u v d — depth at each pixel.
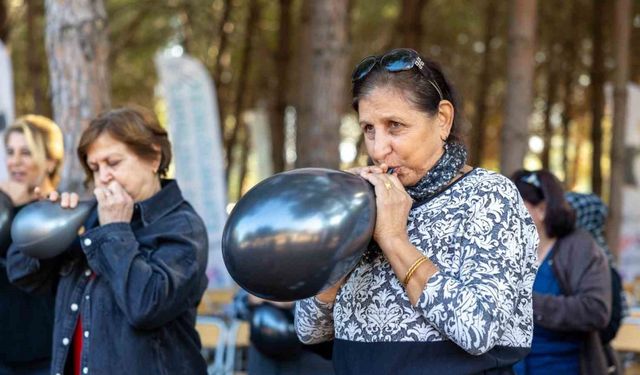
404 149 2.27
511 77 8.06
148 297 2.91
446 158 2.31
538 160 20.05
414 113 2.26
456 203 2.27
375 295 2.31
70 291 3.16
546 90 17.89
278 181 2.19
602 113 13.77
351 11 13.32
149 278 2.93
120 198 3.04
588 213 4.82
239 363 6.62
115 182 3.09
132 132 3.14
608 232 10.05
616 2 9.83
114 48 16.72
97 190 3.05
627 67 9.91
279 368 4.48
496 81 18.66
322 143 7.73
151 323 2.95
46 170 4.24
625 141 10.62
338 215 2.12
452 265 2.23
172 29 17.05
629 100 10.66
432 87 2.28
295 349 4.41
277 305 4.48
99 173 3.16
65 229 3.12
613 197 10.09
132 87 19.17
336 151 7.80
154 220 3.13
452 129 2.37
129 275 2.93
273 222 2.10
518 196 2.31
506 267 2.19
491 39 15.72
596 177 13.82
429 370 2.23
